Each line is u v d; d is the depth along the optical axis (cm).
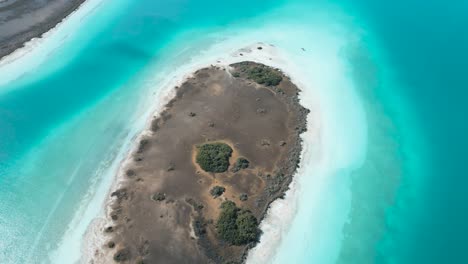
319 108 6334
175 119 5894
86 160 5291
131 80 6700
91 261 4153
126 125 5822
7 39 7338
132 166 5172
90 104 6191
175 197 4775
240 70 6900
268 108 6166
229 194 4850
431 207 5047
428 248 4594
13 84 6462
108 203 4719
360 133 6000
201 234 4412
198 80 6656
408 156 5719
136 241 4319
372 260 4431
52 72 6769
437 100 6762
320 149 5638
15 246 4306
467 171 5556
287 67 7175
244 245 4372
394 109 6538
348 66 7425
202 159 5153
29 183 4981
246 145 5528
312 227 4653
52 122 5856
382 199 5084
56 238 4381
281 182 5075
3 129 5694
